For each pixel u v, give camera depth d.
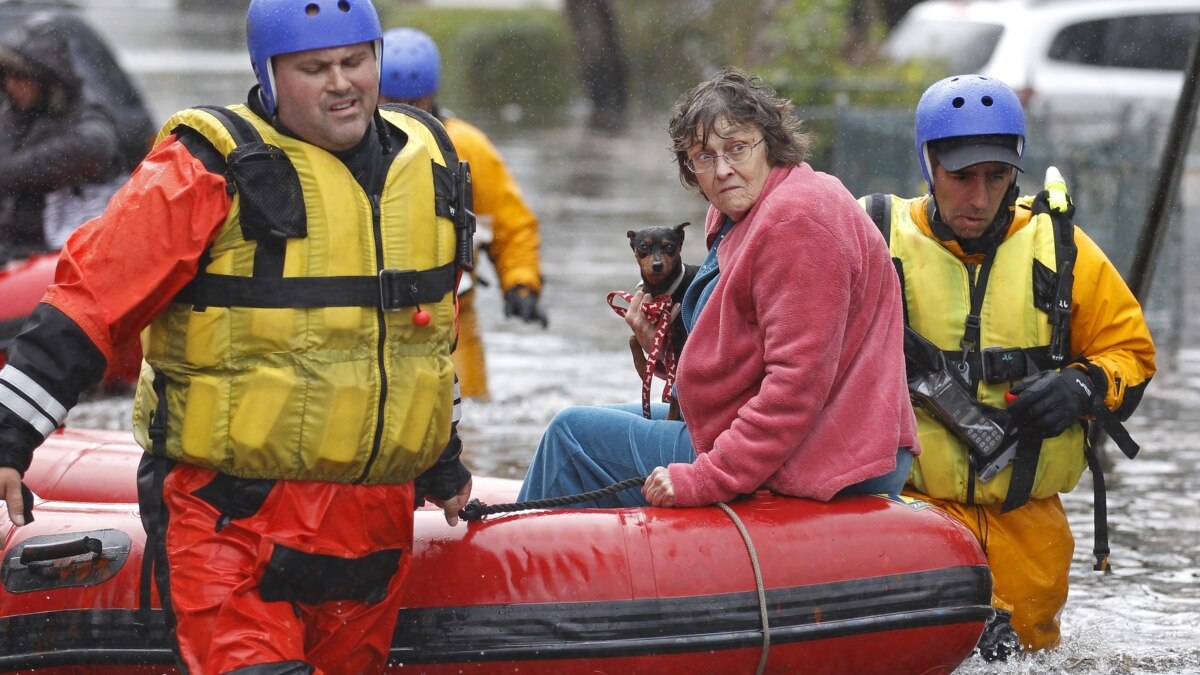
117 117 39.81
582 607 14.72
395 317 13.45
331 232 13.16
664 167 81.12
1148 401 33.28
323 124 13.09
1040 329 17.16
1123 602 20.38
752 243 14.90
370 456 13.38
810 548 14.98
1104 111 47.16
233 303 13.07
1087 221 42.53
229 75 114.75
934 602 15.12
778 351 14.73
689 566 14.83
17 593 14.97
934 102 16.86
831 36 56.44
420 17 145.38
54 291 12.80
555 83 125.88
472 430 28.97
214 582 13.16
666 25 115.00
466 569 14.87
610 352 37.47
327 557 13.45
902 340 15.90
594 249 53.94
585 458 16.67
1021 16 54.34
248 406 13.07
